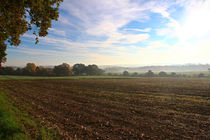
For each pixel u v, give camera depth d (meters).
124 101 13.70
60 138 5.57
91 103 12.64
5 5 5.78
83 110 10.15
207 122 7.75
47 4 6.50
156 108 10.98
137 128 6.91
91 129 6.71
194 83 37.03
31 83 35.44
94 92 20.20
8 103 11.31
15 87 25.47
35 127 6.43
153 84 34.44
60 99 14.35
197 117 8.70
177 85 31.61
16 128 5.88
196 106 11.62
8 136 4.99
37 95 16.73
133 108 10.89
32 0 5.84
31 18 6.83
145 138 5.83
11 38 7.73
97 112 9.66
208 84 33.66
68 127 6.84
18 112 8.83
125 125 7.31
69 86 29.22
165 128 6.91
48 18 6.80
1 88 23.22
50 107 10.78
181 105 11.98
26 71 83.25
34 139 5.27
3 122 6.04
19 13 6.62
